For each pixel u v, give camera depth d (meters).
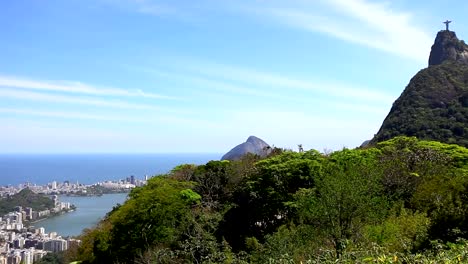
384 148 20.69
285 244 11.82
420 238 9.98
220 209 21.56
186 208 20.05
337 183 11.31
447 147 20.94
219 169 24.33
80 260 23.28
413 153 19.08
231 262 14.46
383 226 10.76
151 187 22.78
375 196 12.24
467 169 17.48
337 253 9.28
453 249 6.84
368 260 6.08
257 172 21.91
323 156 21.41
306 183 19.48
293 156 21.94
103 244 20.22
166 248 17.42
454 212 10.10
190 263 15.86
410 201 14.97
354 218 11.10
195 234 17.94
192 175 24.92
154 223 18.84
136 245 18.73
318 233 11.38
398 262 6.00
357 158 17.95
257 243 15.30
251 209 20.56
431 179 15.55
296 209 17.08
